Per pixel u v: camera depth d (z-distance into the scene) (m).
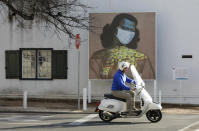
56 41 18.03
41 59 18.27
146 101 11.07
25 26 18.20
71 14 17.75
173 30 16.98
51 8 16.81
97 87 17.69
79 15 17.64
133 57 16.62
